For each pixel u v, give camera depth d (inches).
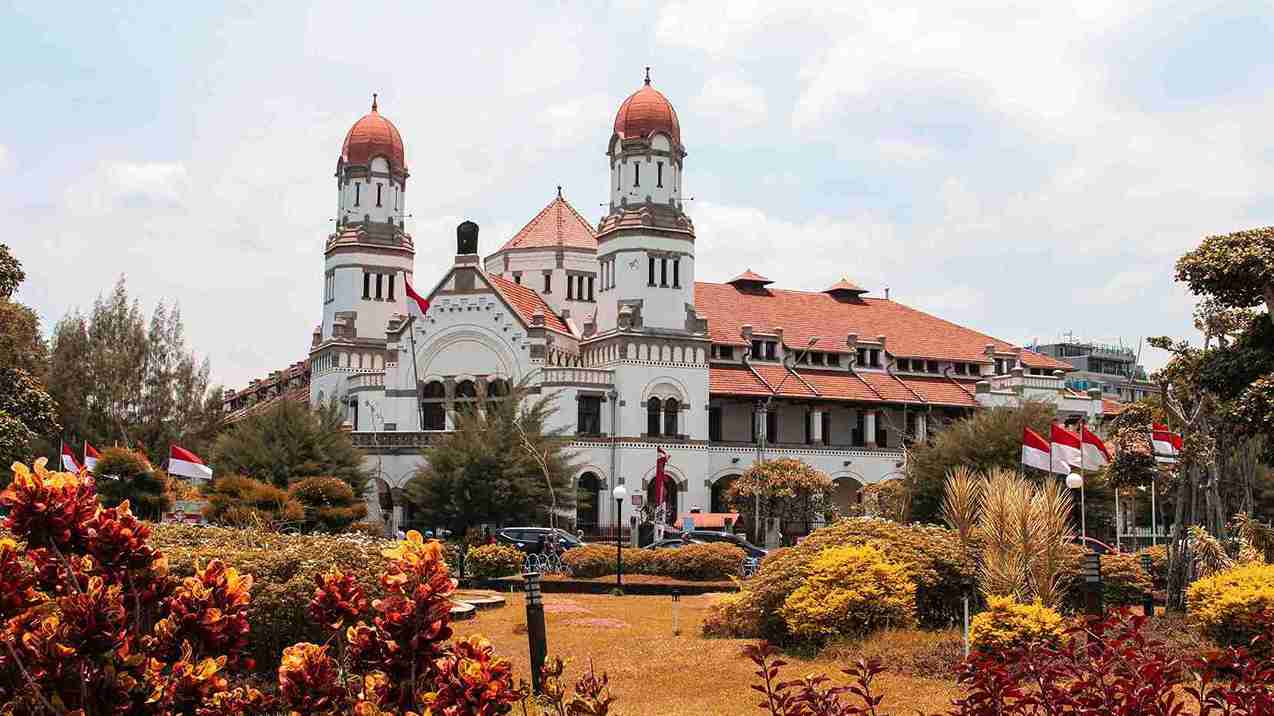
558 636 1142.3
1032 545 971.3
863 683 466.0
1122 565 1145.4
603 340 3262.8
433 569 397.1
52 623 352.5
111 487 2095.2
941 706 731.4
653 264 3262.8
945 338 3902.6
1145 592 1139.3
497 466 2716.5
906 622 1024.9
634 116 3307.1
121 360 3469.5
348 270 3708.2
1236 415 1433.3
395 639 386.9
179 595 386.3
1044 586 965.8
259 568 864.3
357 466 2940.5
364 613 451.5
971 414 3639.3
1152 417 1675.7
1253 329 1549.0
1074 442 1809.8
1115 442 1663.4
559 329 3476.9
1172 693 414.0
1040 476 2684.5
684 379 3260.3
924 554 1101.1
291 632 853.2
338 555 901.8
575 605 1455.5
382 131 3782.0
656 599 1624.0
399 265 3759.8
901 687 805.2
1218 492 1264.8
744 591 1138.7
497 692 369.4
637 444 3171.8
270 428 2866.6
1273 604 855.7
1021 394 3595.0
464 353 3304.6
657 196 3287.4
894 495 2778.1
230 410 5226.4
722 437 3457.2
